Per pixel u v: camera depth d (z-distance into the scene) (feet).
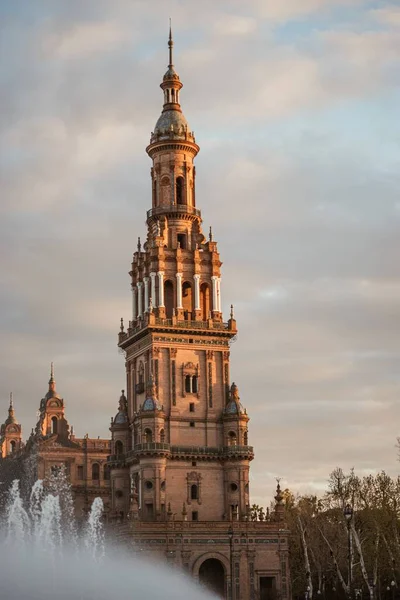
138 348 634.84
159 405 599.98
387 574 614.75
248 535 576.20
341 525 625.41
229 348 631.15
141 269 648.38
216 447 613.11
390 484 623.77
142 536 556.51
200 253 643.45
